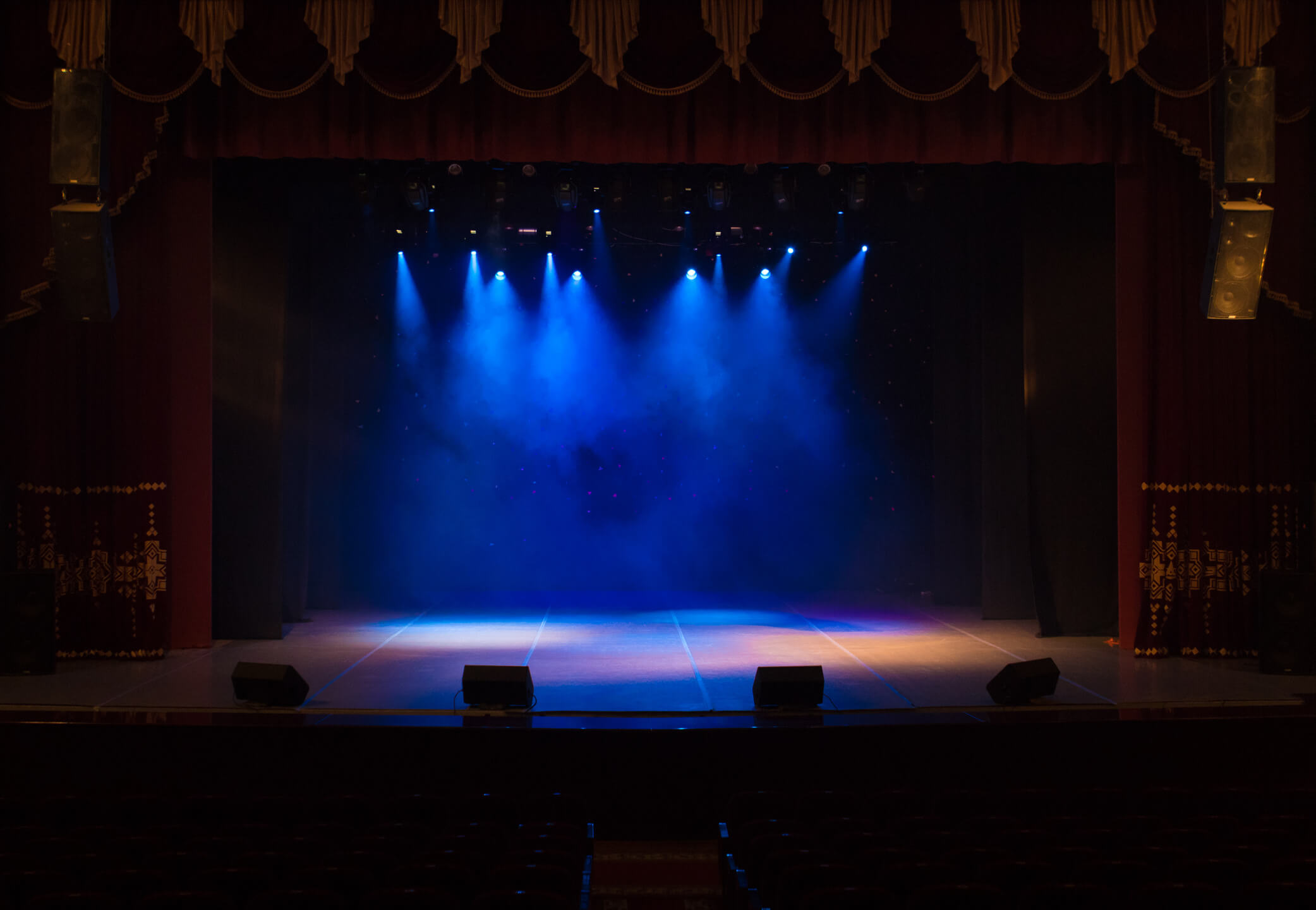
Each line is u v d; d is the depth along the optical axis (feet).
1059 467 41.24
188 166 36.22
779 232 51.08
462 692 29.27
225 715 26.53
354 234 49.11
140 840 16.48
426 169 42.88
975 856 15.98
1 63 33.63
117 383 35.09
